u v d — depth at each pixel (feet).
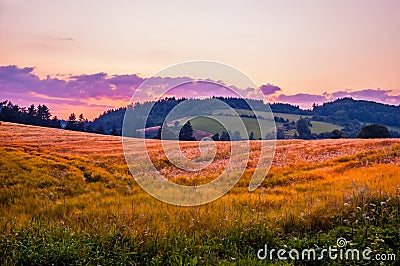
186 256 23.03
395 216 28.48
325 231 27.81
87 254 22.47
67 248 22.67
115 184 53.52
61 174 57.31
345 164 65.36
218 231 27.45
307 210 31.63
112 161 66.69
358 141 88.53
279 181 55.01
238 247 25.16
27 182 51.75
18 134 99.25
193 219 29.96
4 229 27.40
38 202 44.21
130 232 26.18
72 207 40.65
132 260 23.12
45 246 23.18
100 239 24.76
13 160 61.46
